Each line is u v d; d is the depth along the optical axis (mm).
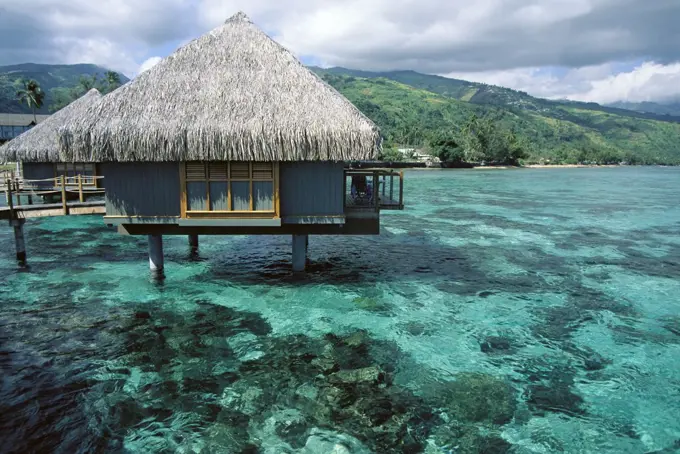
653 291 12758
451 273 14258
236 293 12031
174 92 10109
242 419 6742
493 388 7633
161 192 10508
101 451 5969
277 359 8547
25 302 11211
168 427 6523
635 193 43469
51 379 7719
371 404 7137
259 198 10398
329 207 10695
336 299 11719
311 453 6016
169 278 13156
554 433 6469
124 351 8781
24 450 5914
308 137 9602
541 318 10703
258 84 10305
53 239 18266
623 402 7281
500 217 26297
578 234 21250
